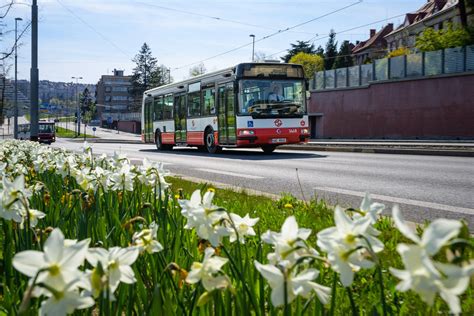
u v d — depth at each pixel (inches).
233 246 105.5
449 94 1396.4
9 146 454.6
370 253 50.3
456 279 37.7
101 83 6727.4
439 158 616.1
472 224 211.5
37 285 44.9
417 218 228.1
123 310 94.9
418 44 1708.9
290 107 716.7
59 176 217.6
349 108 1720.0
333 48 3890.3
